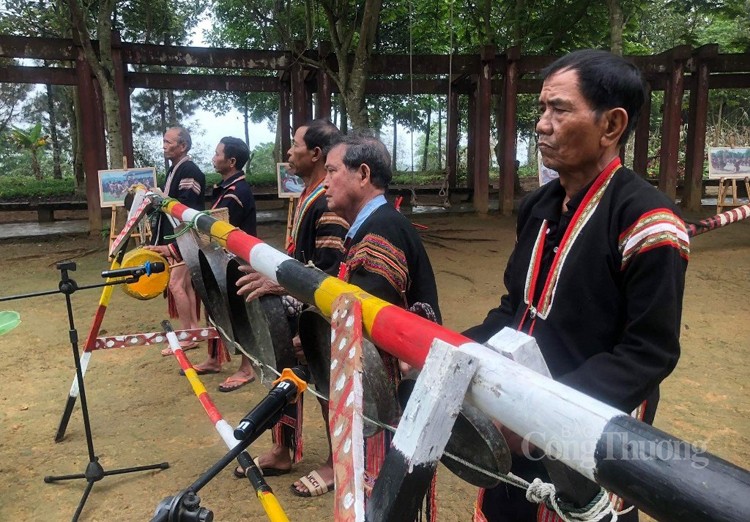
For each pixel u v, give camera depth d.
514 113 11.81
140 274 2.56
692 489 0.66
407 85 12.51
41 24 15.55
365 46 9.09
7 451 3.15
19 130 20.05
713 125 22.91
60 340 4.96
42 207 11.53
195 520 1.11
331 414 1.04
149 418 3.54
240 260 2.09
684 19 20.59
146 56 9.96
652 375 1.21
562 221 1.46
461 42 15.85
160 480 2.88
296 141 2.73
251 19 17.14
